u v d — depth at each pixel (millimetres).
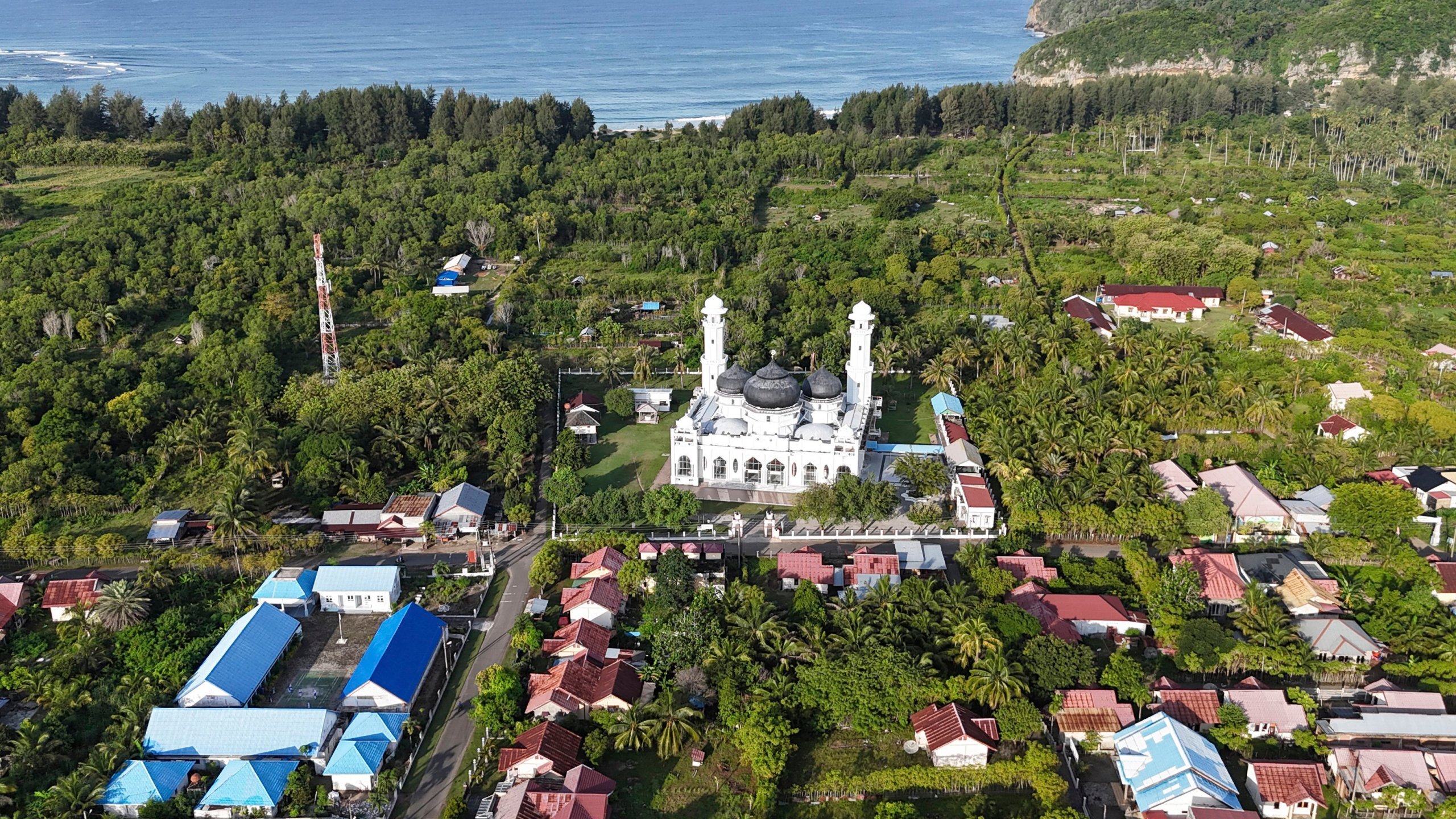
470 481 199875
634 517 179375
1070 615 149000
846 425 192500
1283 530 177875
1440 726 127188
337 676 143500
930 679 132375
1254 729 129625
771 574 167250
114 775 120750
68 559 169500
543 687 135875
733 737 130000
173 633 147000
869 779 122250
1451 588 156875
